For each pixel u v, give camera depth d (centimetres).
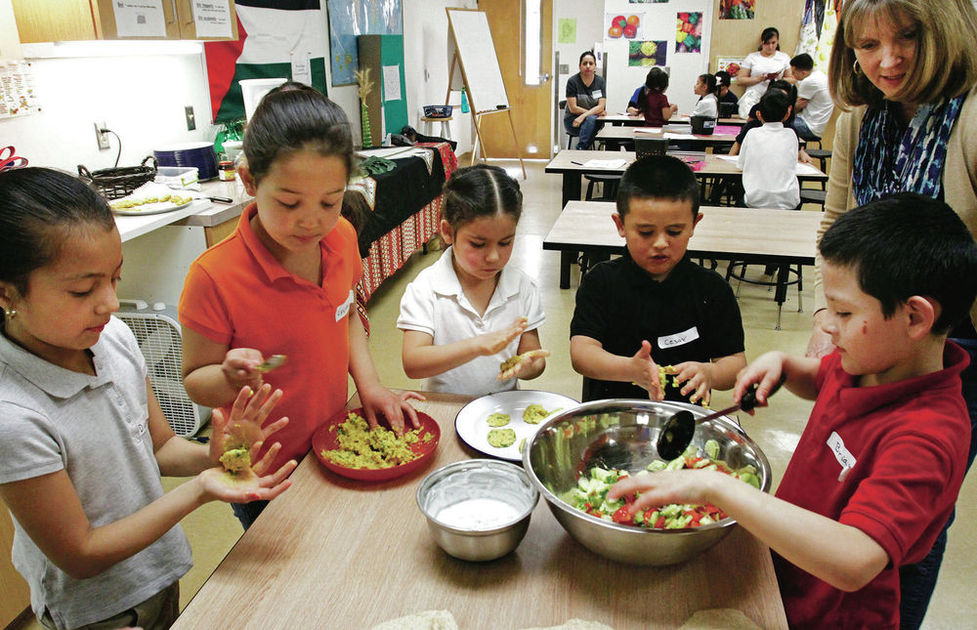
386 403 125
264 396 90
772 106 386
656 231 135
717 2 755
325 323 122
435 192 486
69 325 81
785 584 98
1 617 162
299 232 100
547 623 80
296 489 105
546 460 104
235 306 112
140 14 236
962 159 125
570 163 455
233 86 353
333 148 95
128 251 251
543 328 358
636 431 111
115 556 86
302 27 416
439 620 78
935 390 82
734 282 432
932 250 75
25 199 75
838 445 90
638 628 79
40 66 232
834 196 164
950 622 172
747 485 79
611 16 788
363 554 91
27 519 84
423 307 143
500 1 826
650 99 647
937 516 82
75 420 92
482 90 693
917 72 123
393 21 555
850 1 132
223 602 83
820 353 132
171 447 112
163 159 289
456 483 102
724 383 138
